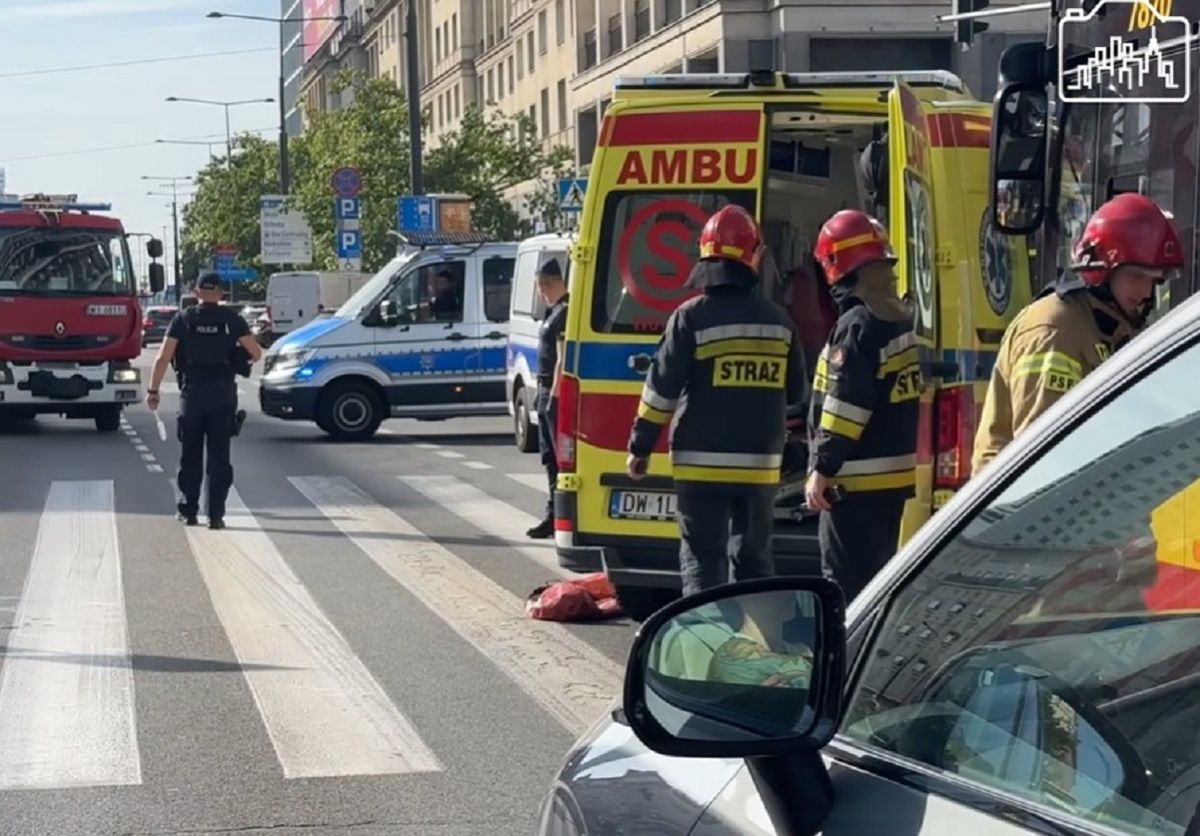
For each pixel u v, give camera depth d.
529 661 8.63
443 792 6.44
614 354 8.93
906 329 7.05
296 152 54.22
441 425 24.89
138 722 7.47
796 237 10.58
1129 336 5.79
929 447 7.75
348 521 14.20
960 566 2.55
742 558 7.77
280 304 44.56
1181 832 2.03
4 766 6.81
